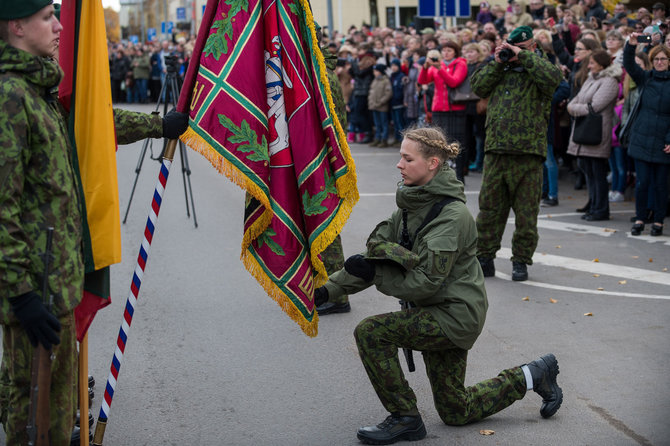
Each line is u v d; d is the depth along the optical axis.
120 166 14.29
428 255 3.52
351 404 4.33
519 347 5.12
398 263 3.53
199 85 3.48
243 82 3.51
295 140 3.66
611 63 9.16
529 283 6.64
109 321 5.78
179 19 36.69
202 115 3.45
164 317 5.86
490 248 6.79
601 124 8.89
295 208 3.69
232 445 3.86
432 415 4.13
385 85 15.53
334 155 3.71
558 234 8.49
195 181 12.39
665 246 7.85
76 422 3.88
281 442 3.88
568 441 3.80
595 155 8.97
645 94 8.16
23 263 2.72
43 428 2.84
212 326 5.65
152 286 6.67
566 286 6.53
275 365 4.91
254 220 3.64
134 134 3.35
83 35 3.09
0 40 2.80
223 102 3.48
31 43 2.82
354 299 6.34
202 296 6.38
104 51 3.11
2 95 2.72
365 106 16.50
